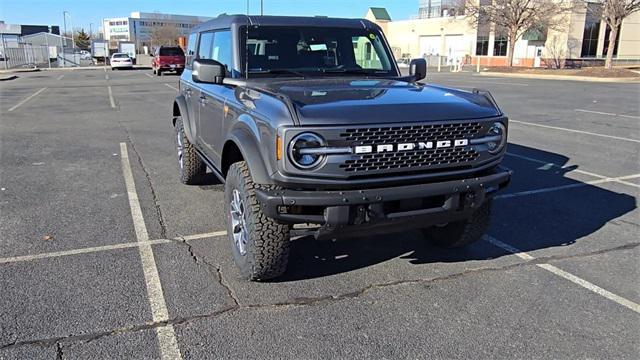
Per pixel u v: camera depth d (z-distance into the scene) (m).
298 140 3.28
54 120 13.08
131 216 5.59
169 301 3.75
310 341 3.29
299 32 5.01
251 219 3.74
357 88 4.19
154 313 3.59
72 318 3.50
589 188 6.83
